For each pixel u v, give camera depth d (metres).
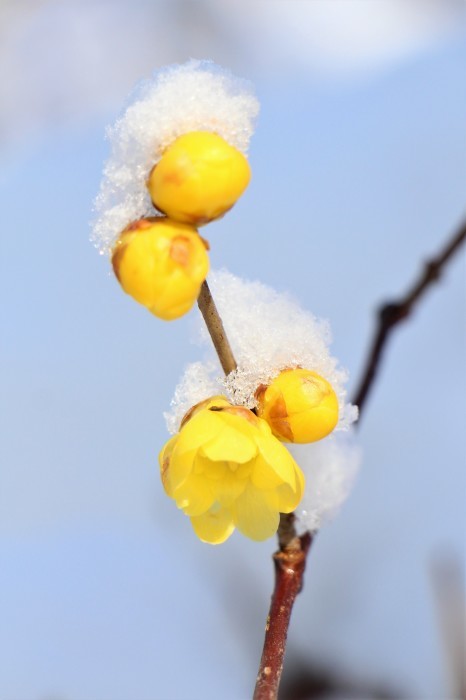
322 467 0.44
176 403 0.42
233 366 0.42
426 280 0.51
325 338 0.43
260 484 0.41
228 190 0.39
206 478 0.41
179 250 0.39
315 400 0.41
